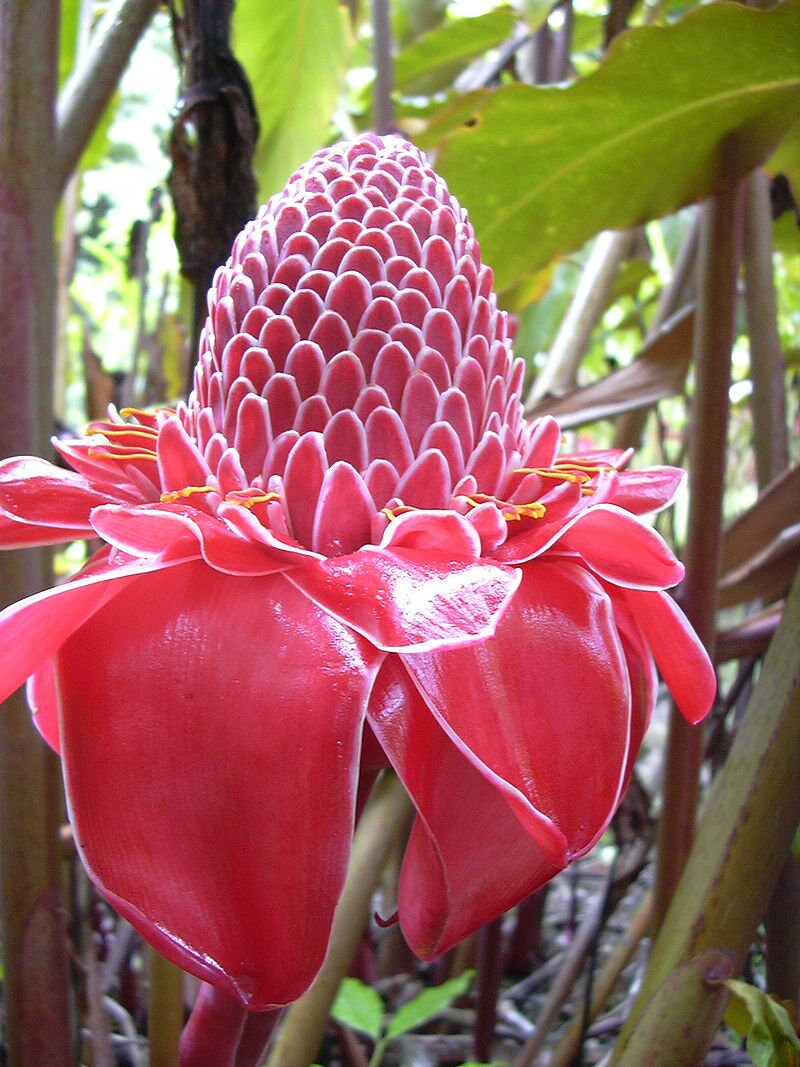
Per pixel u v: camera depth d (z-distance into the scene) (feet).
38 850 0.99
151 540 0.72
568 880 2.48
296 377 0.80
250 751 0.64
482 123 1.31
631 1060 0.89
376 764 0.77
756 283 1.62
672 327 1.63
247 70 2.07
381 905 1.79
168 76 3.12
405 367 0.80
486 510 0.74
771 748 0.91
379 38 1.79
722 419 1.26
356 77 3.08
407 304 0.82
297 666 0.67
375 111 1.81
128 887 0.63
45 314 1.01
